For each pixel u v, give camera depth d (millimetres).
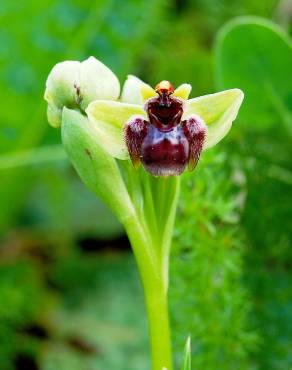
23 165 265
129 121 148
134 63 278
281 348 210
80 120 152
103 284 269
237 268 200
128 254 283
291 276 220
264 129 224
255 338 199
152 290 156
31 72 263
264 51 208
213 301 199
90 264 273
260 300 216
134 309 262
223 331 198
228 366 199
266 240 219
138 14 265
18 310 249
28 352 254
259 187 220
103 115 147
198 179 196
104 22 263
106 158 153
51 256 287
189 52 290
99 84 154
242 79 214
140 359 250
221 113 148
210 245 198
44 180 282
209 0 301
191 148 148
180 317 200
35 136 267
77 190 300
